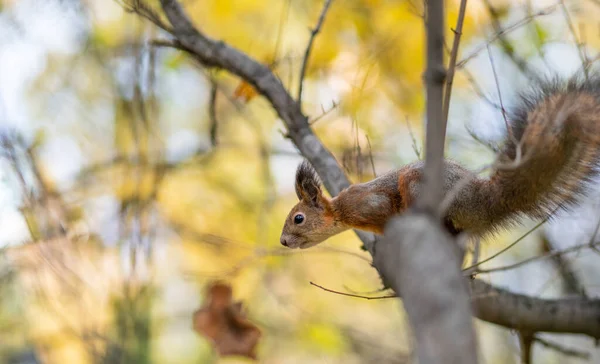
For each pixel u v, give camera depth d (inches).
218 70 400.2
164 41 393.4
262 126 618.8
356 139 394.0
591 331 354.6
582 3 477.1
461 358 133.4
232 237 576.4
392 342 594.9
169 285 582.6
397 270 155.3
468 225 342.3
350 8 526.3
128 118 526.6
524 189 330.6
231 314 388.5
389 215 359.6
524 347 368.8
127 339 431.2
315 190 378.6
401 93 530.6
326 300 603.5
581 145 316.8
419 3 506.9
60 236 447.5
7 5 553.6
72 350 512.4
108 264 457.4
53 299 443.8
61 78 599.5
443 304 140.2
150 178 527.8
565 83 333.4
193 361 599.5
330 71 515.2
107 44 580.1
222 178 597.9
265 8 538.6
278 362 609.0
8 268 470.3
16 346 525.3
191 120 618.2
